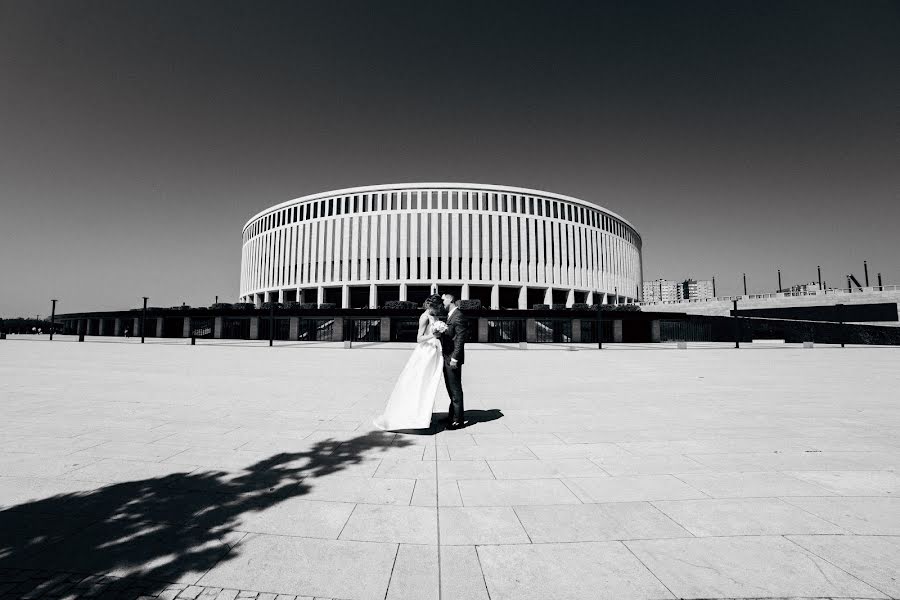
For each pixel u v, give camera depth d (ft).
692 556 9.09
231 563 8.82
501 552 9.32
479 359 72.95
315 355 77.77
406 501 12.05
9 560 8.78
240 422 21.95
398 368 53.01
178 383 36.70
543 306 166.61
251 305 160.97
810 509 11.41
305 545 9.59
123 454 16.19
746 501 11.98
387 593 7.86
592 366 58.49
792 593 7.77
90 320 195.11
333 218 208.54
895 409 25.90
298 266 213.66
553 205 215.10
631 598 7.67
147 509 11.35
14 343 111.04
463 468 14.96
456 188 202.59
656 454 16.58
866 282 223.51
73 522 10.52
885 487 12.98
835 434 19.67
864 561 8.81
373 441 18.51
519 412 25.17
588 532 10.20
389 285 201.16
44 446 17.15
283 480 13.69
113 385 34.91
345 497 12.32
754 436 19.35
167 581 8.18
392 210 202.80
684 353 90.84
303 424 21.65
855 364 60.90
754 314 181.47
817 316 166.71
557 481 13.66
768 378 43.14
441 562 8.91
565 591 7.89
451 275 197.26
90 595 7.68
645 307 218.59
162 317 161.27
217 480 13.60
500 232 203.41
